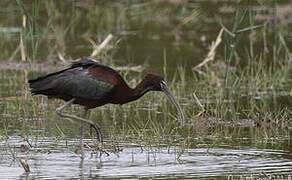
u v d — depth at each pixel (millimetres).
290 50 31141
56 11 35000
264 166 18484
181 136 21375
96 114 23781
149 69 28828
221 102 24516
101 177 17500
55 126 22188
